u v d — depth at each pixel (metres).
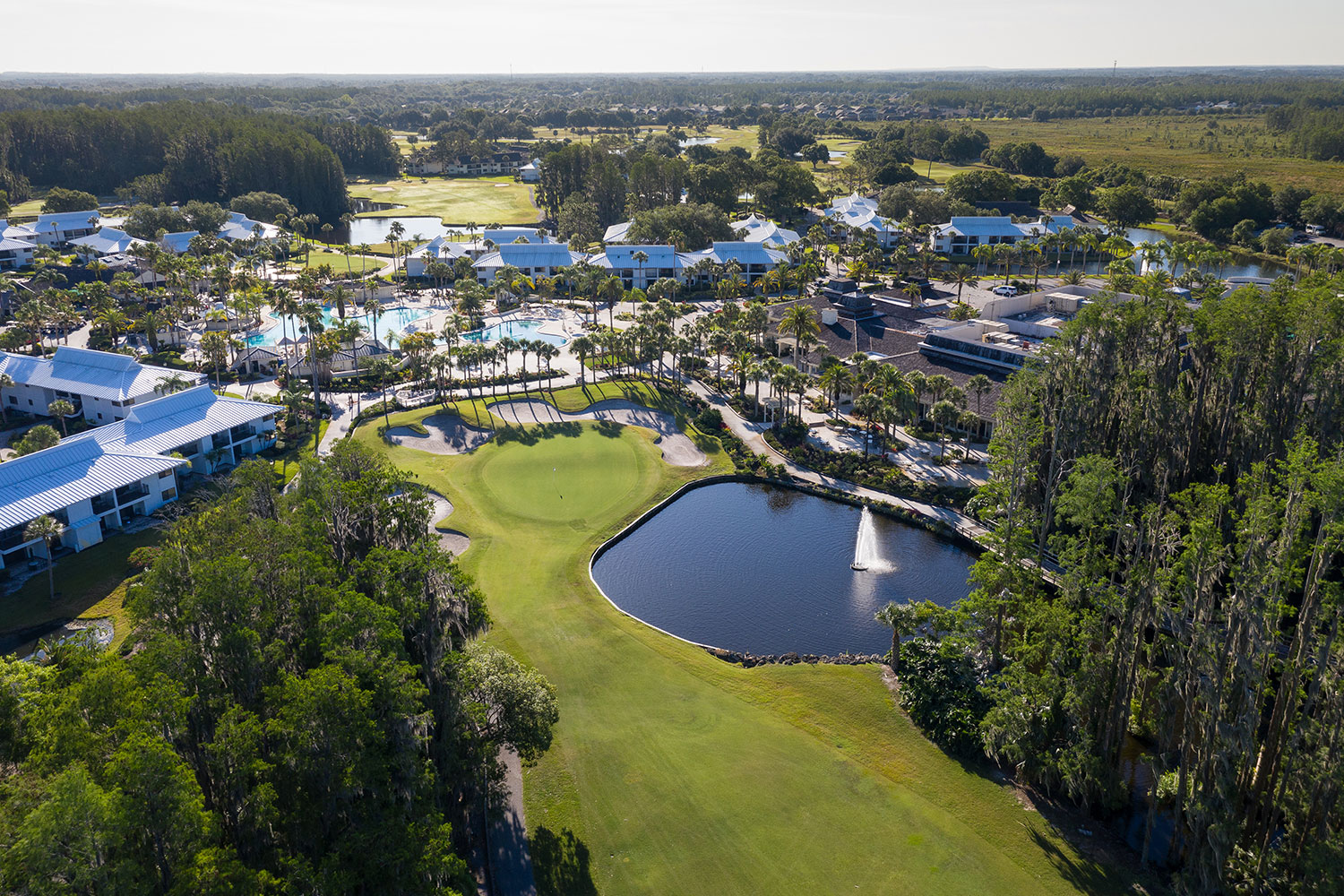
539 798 62.47
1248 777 55.91
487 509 111.44
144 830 41.47
